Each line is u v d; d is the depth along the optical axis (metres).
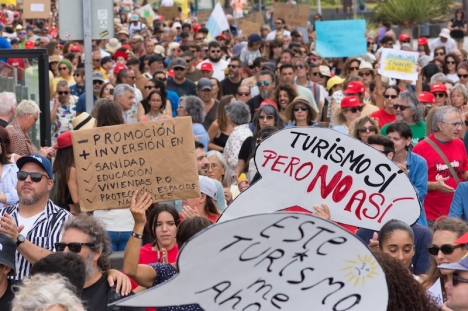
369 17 44.88
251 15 29.92
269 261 4.66
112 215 9.55
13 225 7.10
